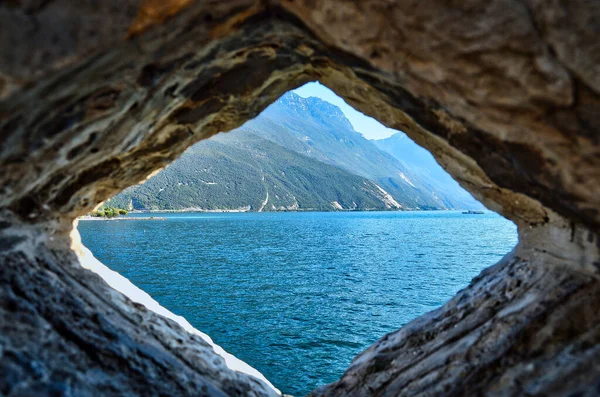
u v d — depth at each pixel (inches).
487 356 258.4
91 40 148.4
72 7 139.4
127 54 170.6
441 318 338.3
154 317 325.4
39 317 225.5
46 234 277.6
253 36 215.3
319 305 991.0
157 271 1504.7
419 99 217.0
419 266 1656.0
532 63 151.9
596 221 204.5
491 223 5674.2
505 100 168.2
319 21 192.2
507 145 197.3
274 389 386.3
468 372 259.1
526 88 158.7
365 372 344.8
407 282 1299.2
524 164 203.0
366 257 1973.4
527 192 234.7
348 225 5044.3
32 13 133.2
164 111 241.8
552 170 191.3
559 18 140.0
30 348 199.0
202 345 350.0
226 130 313.7
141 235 3083.2
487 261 1792.6
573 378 192.9
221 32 197.2
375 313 916.0
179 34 180.7
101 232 3233.3
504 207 296.5
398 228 4488.2
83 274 296.2
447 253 2122.3
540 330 247.0
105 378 228.1
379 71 209.6
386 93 237.9
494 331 270.2
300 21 202.7
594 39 137.8
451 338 307.0
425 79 190.4
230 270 1550.2
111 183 297.6
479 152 231.9
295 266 1668.3
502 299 300.2
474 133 215.3
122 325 284.8
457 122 216.1
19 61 135.4
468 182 293.0
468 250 2255.2
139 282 1290.6
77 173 253.4
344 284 1269.7
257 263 1750.7
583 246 240.2
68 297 261.1
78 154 225.3
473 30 155.6
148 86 202.5
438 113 221.1
